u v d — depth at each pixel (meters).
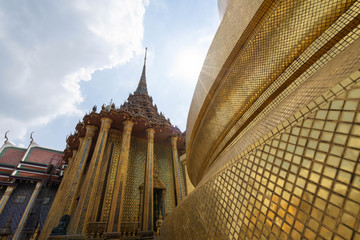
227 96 3.84
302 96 1.32
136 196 14.88
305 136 0.87
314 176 0.77
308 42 2.45
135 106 22.34
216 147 4.42
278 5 2.73
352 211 0.59
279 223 0.88
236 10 3.48
